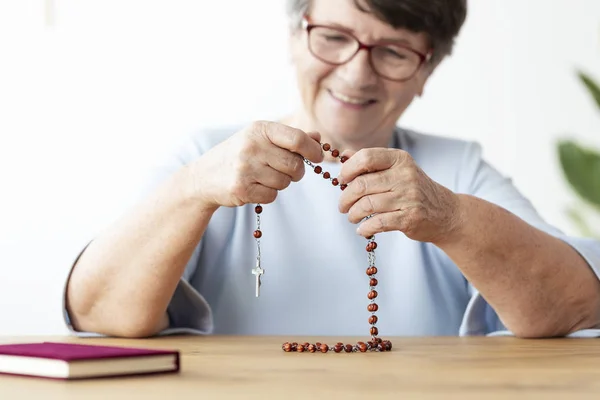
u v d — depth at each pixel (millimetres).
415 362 1189
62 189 3311
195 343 1519
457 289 1976
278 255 1923
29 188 3293
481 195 2004
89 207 3316
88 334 1675
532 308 1621
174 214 1537
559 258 1634
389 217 1410
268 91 3459
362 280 1919
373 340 1394
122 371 998
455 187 2029
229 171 1424
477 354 1313
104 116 3365
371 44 1795
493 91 3707
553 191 3727
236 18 3436
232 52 3441
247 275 1922
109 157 3357
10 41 3311
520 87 3711
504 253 1565
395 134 2074
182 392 891
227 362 1186
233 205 1459
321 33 1803
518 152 3721
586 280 1655
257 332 1905
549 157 3721
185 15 3410
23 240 3266
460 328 1811
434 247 1955
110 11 3367
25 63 3318
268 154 1393
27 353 994
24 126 3311
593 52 3701
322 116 1894
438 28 1839
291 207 1949
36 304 3234
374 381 984
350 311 1910
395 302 1916
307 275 1919
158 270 1579
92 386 926
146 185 1862
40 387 917
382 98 1860
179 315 1773
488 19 3697
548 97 3719
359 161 1396
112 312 1624
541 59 3707
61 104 3336
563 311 1646
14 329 3225
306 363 1175
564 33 3703
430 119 3711
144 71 3389
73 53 3348
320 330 1900
